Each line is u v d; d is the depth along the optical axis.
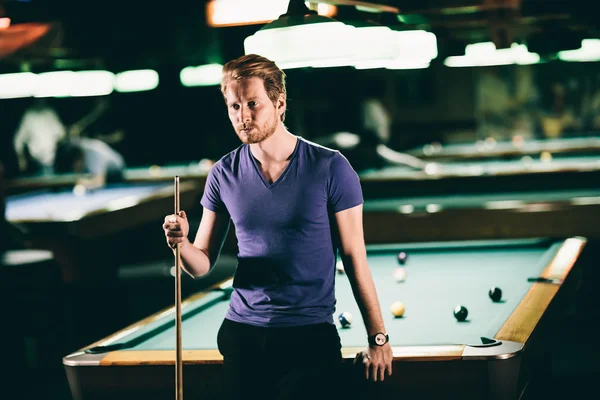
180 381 2.39
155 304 6.81
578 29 4.96
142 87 9.39
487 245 4.65
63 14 5.71
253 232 2.39
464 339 2.69
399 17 4.51
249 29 6.64
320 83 12.67
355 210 2.38
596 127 12.99
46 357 5.18
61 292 5.34
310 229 2.35
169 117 12.73
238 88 2.29
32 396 4.57
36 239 5.85
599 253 6.02
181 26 7.00
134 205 6.44
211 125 12.77
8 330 4.90
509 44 5.08
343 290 3.66
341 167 2.36
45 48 5.47
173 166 11.20
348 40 3.22
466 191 7.20
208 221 2.55
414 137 13.41
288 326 2.36
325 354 2.38
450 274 3.94
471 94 13.27
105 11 6.35
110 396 2.62
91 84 8.26
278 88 2.34
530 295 3.22
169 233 2.35
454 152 9.69
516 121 13.27
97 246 6.21
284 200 2.34
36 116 9.84
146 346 2.76
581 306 5.91
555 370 4.62
